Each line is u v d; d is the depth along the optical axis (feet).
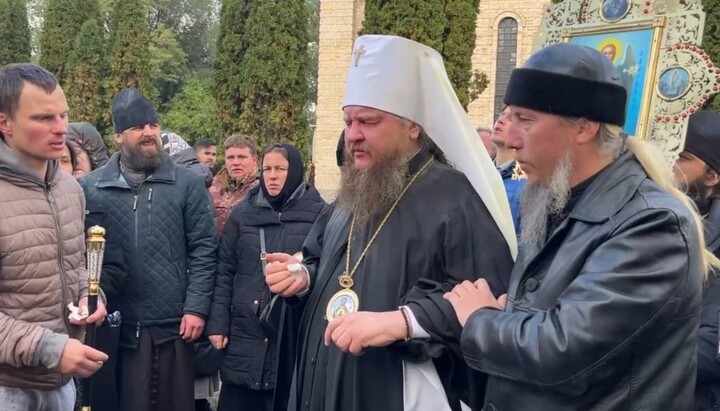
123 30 59.00
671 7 7.34
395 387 7.13
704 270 5.73
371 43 7.75
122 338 12.43
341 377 7.34
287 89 37.42
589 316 5.09
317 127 61.67
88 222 12.34
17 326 8.33
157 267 12.50
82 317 9.03
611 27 7.86
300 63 37.88
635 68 7.58
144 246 12.44
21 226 8.63
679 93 7.24
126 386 12.37
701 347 7.48
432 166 7.97
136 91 12.91
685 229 5.24
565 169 5.75
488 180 7.63
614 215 5.45
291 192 13.23
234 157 19.57
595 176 5.80
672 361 5.26
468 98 32.60
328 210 9.07
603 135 5.75
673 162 7.25
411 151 7.96
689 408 5.41
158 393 12.59
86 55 61.11
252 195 13.62
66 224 9.27
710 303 7.59
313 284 8.34
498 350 5.58
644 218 5.26
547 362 5.22
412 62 7.72
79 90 61.26
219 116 38.99
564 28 8.39
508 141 5.98
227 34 38.22
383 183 7.68
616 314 5.05
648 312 5.06
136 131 12.57
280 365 8.87
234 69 38.14
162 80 115.96
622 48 7.74
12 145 8.78
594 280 5.20
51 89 8.74
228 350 13.01
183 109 103.24
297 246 12.85
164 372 12.64
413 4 29.04
